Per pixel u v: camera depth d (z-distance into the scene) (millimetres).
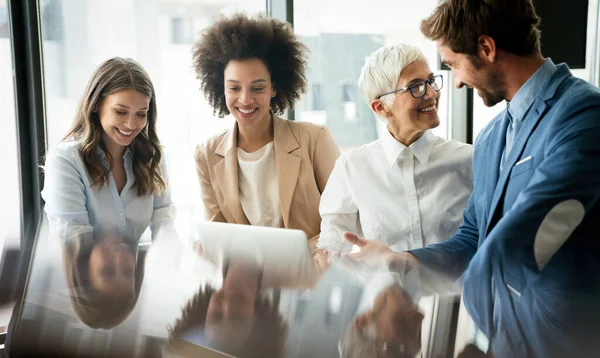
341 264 947
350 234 1216
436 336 650
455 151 1751
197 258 949
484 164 1418
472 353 617
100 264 921
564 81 1272
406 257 1097
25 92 2510
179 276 848
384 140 1790
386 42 3496
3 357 699
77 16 2637
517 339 653
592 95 1203
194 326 683
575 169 1145
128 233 1164
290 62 2062
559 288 845
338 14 3295
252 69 1938
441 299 777
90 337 677
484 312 735
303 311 720
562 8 3084
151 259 951
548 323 693
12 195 2520
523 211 1147
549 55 3096
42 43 2533
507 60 1316
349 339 643
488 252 1023
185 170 2969
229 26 1983
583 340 650
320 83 3312
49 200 1751
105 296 786
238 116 1955
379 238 1742
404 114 1681
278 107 2158
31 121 2523
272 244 1056
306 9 3164
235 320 698
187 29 2947
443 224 1702
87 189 1807
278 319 695
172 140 2949
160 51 2895
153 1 2842
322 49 3281
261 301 757
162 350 643
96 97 1864
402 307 746
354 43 3393
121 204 1850
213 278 848
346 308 738
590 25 4051
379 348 625
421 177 1731
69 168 1795
